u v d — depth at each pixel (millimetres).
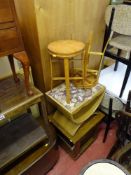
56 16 1117
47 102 1407
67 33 1263
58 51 1015
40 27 1073
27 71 997
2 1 790
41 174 1296
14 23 866
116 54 1519
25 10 1072
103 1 1370
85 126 1413
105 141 1592
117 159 1156
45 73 1292
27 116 1328
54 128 1443
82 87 1340
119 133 1259
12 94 1078
